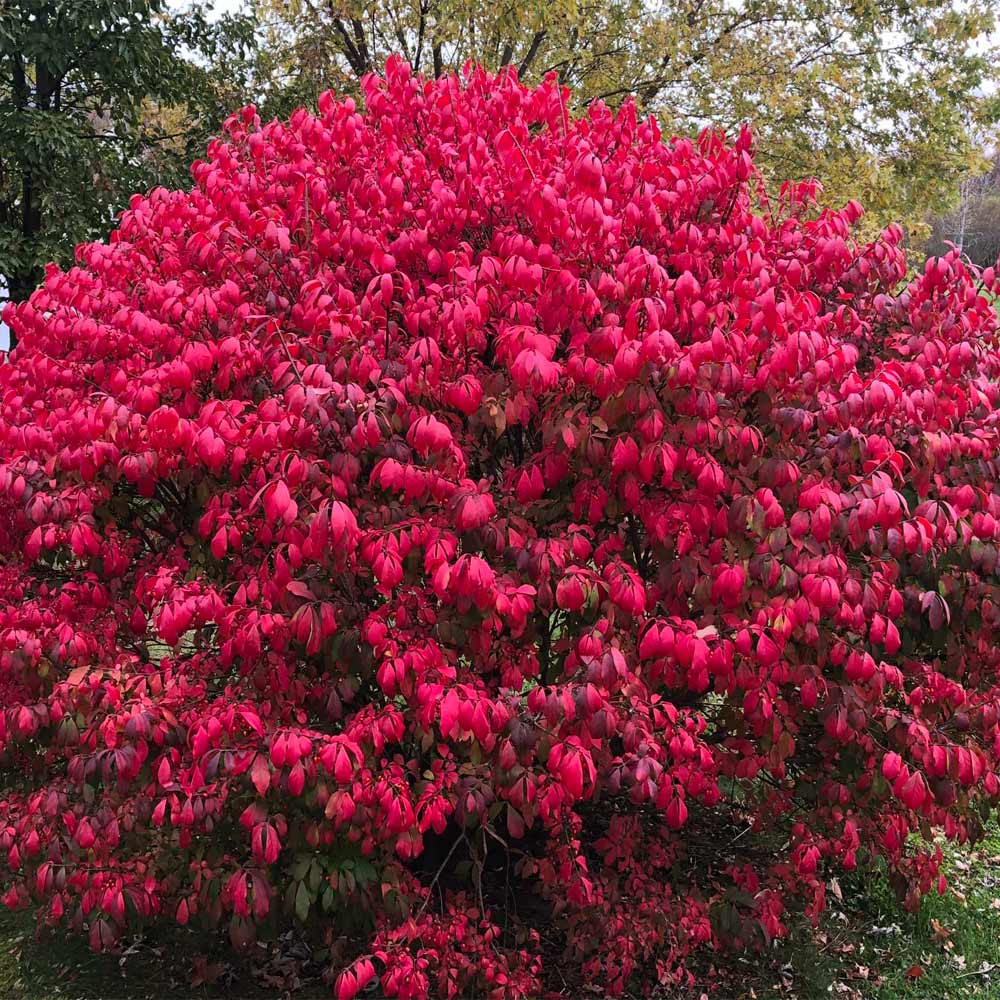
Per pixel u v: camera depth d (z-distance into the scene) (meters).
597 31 13.68
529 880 3.90
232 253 3.16
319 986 3.36
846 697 2.91
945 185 14.77
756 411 2.86
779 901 3.30
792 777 3.63
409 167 3.25
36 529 2.89
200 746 2.57
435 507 2.93
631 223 2.89
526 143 3.37
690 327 2.86
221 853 2.97
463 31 13.08
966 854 4.51
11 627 2.96
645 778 2.66
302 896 2.80
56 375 3.14
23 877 3.56
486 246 3.23
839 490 2.80
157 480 3.18
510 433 3.33
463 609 2.70
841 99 14.09
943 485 3.08
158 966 3.47
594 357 2.73
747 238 3.12
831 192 13.45
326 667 2.94
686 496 2.80
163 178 11.45
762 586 2.81
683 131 14.09
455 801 2.79
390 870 2.97
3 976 3.40
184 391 2.96
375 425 2.54
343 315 2.80
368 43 14.05
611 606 2.81
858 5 13.56
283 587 2.71
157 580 2.75
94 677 2.73
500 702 2.65
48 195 10.17
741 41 14.02
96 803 3.03
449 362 2.87
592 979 3.42
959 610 3.14
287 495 2.44
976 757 2.96
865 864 4.08
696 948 3.60
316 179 3.16
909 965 3.59
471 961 3.16
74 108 11.80
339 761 2.49
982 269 3.27
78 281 3.39
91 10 10.17
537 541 2.74
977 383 3.14
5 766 3.19
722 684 2.83
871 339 3.32
